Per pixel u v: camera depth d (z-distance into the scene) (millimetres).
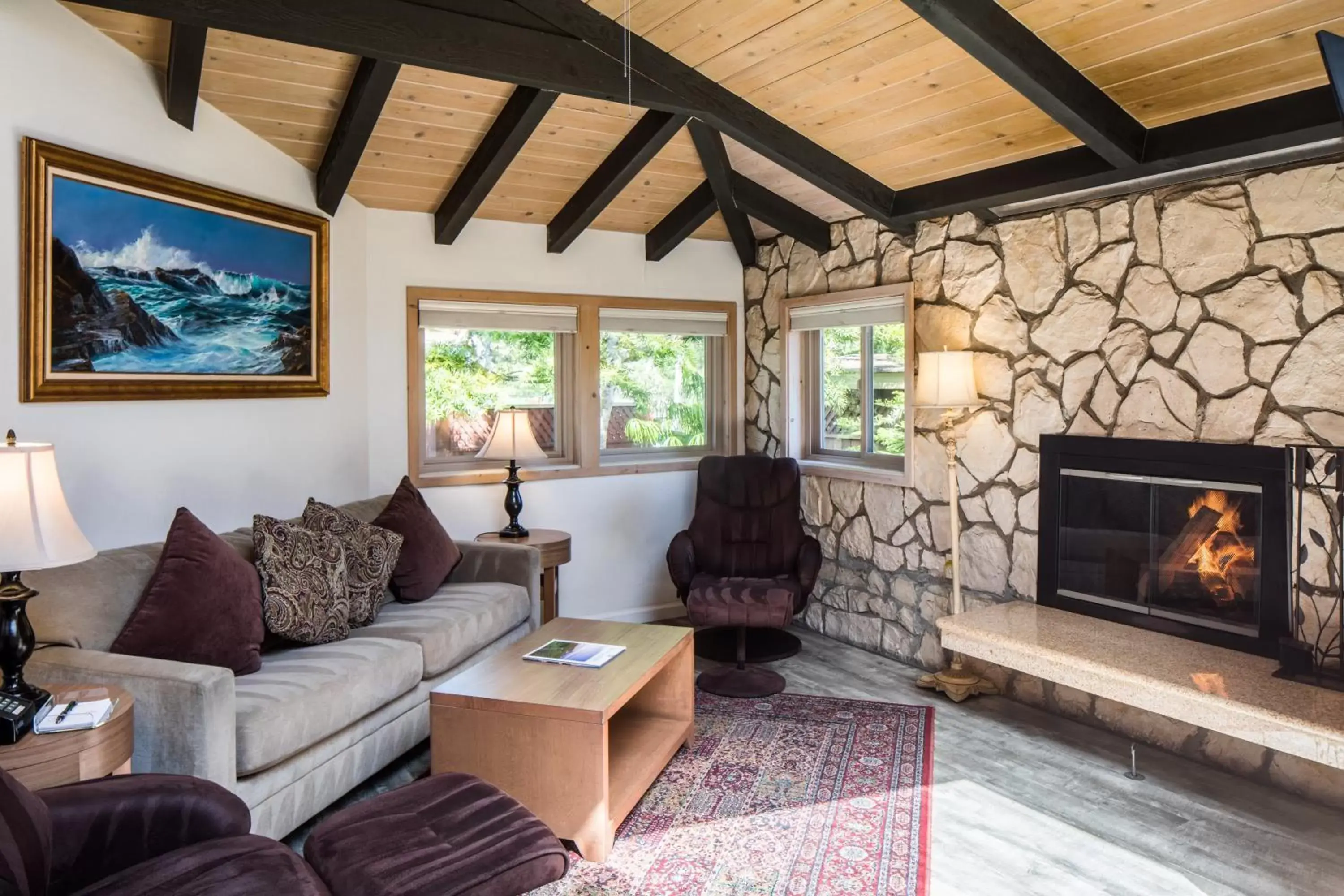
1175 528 3305
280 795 2543
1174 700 2777
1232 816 2840
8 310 2674
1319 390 2885
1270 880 2475
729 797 2977
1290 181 2941
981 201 3768
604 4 3164
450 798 2090
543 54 3146
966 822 2805
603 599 5168
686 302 5320
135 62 3098
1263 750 3061
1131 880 2473
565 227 4738
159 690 2287
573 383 5094
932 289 4250
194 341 3354
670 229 5020
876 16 2908
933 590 4305
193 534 2791
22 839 1527
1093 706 3592
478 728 2682
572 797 2600
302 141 3816
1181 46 2693
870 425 4840
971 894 2402
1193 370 3232
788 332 5164
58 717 2068
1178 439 3287
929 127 3518
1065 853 2617
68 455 2891
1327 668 2787
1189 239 3232
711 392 5527
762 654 4609
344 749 2836
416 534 3885
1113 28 2674
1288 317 2957
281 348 3811
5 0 2625
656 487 5309
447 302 4660
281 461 3859
